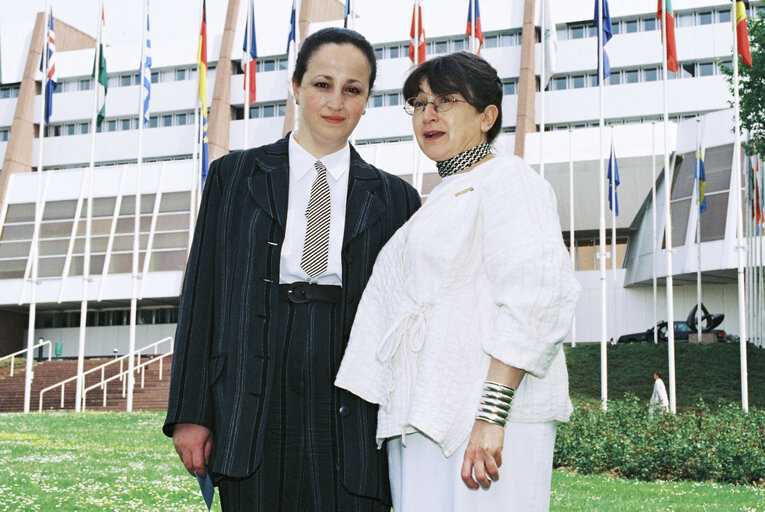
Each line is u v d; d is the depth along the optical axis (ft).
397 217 10.93
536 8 148.77
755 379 88.94
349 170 10.96
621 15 145.69
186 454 9.86
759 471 38.50
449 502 8.49
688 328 116.26
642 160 133.59
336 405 9.95
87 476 34.71
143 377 104.99
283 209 10.34
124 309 159.02
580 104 145.18
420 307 8.82
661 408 46.93
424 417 8.36
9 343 159.43
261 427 9.57
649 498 32.22
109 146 163.63
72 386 109.70
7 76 169.68
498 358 8.11
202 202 10.68
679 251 124.98
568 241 141.28
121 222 150.10
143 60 90.84
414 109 9.77
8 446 47.62
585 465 42.27
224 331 9.91
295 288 10.18
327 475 9.89
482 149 9.57
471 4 72.08
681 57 142.10
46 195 156.04
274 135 156.04
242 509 9.71
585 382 96.27
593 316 139.44
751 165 102.06
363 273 10.35
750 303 108.27
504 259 8.41
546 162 137.80
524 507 8.35
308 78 10.66
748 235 107.04
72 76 169.27
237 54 160.25
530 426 8.49
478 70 9.43
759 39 70.90
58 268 149.18
